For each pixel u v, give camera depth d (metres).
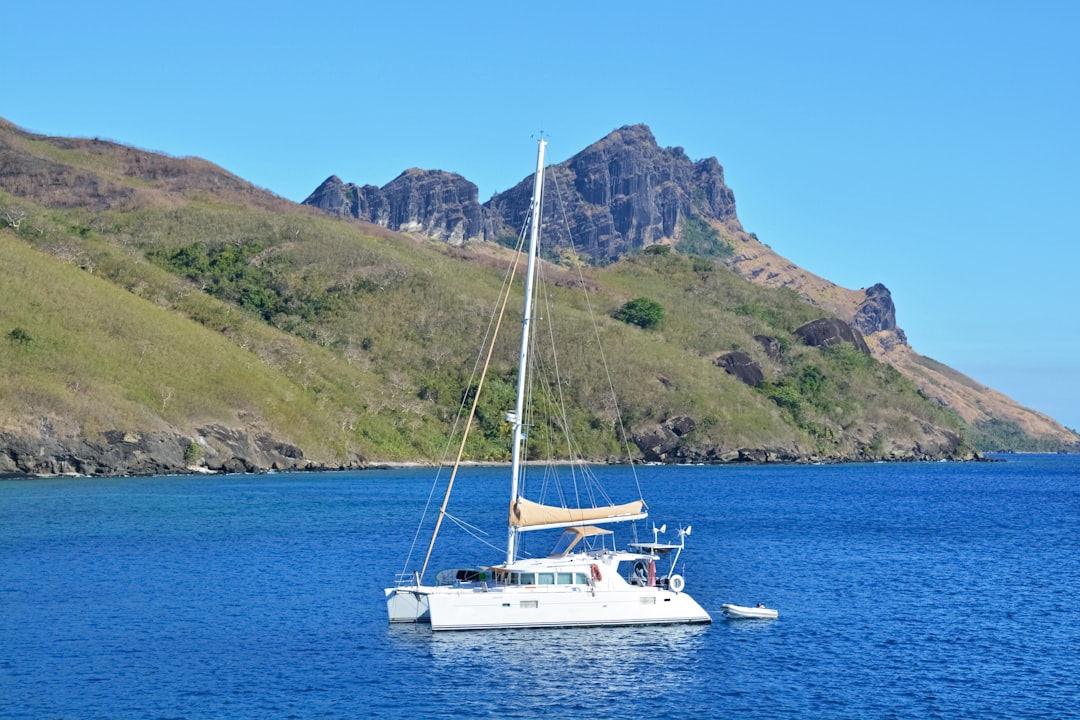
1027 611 60.00
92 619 55.44
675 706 42.16
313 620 55.34
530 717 40.78
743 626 54.91
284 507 112.19
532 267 52.59
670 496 140.50
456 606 52.22
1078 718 41.31
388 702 42.22
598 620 53.03
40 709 41.19
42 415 148.00
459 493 136.75
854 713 41.69
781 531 98.69
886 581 69.69
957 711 42.03
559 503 126.00
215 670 46.25
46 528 90.69
